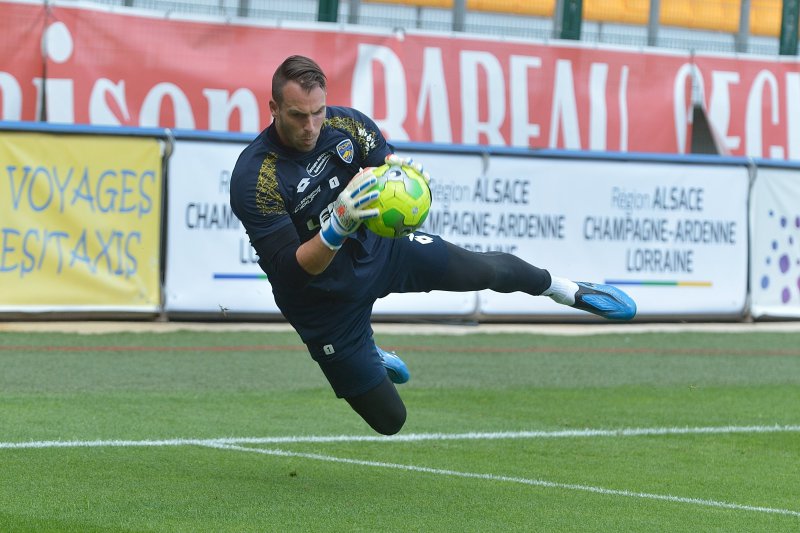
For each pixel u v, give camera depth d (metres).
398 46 52.81
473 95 53.81
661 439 26.25
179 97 50.06
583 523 18.45
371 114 52.44
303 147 17.73
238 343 40.59
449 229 46.47
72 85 48.72
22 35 48.19
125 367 34.84
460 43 53.72
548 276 21.28
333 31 51.91
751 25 58.75
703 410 30.31
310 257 17.06
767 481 22.17
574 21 55.94
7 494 19.48
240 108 50.75
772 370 38.28
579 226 48.25
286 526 17.75
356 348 19.50
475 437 25.89
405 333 44.62
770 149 58.12
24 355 36.25
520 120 54.50
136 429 25.69
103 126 42.97
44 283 42.53
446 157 46.38
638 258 49.09
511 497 20.16
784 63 58.19
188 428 26.02
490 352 40.59
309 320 19.14
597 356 40.47
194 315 44.38
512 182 47.28
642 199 49.03
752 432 27.28
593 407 30.44
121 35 49.34
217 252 44.41
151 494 19.70
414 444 24.91
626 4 57.28
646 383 34.91
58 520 17.83
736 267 50.47
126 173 43.31
